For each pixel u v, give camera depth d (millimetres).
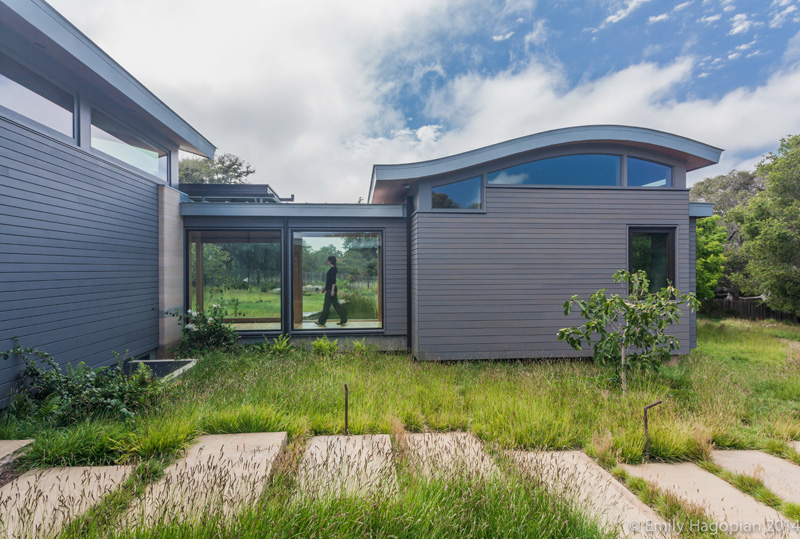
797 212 12969
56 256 4602
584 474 3002
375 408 4422
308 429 3799
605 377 5402
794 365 6777
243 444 3301
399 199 9352
